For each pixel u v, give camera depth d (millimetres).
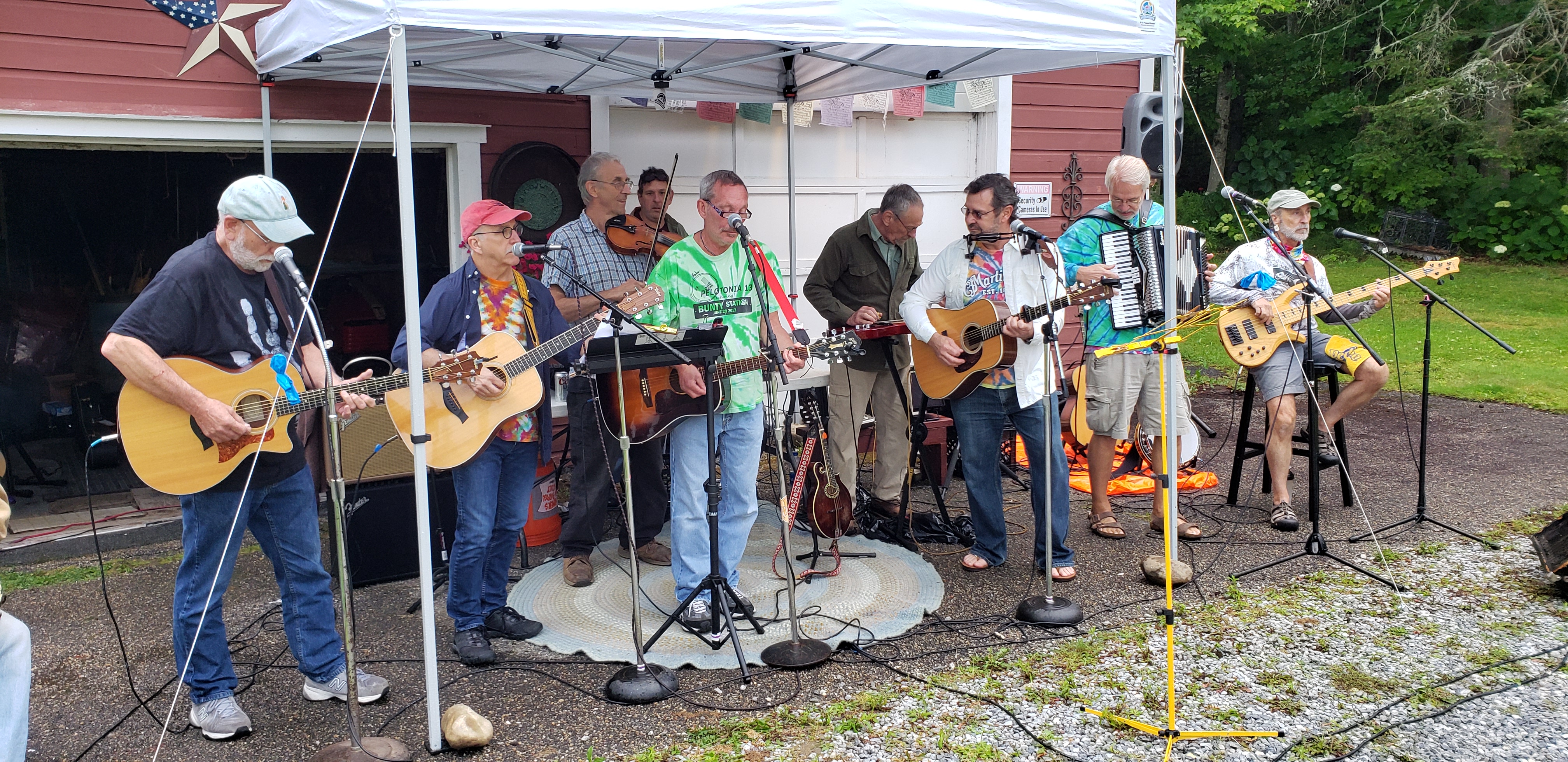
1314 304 5047
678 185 6188
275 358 3059
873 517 5145
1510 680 3492
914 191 4699
